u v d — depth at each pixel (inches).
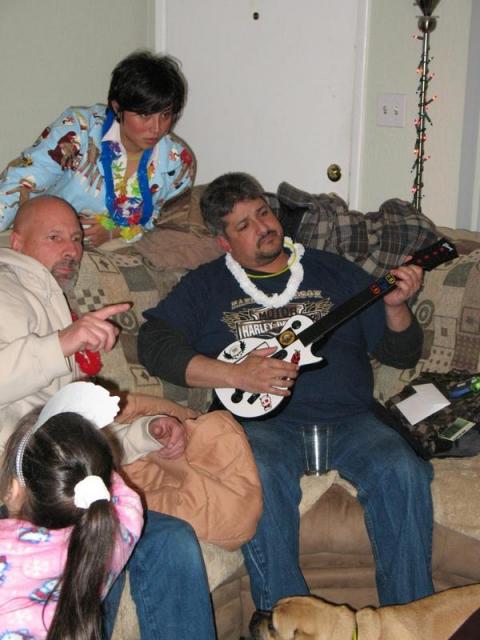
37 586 47.6
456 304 92.4
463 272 93.1
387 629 60.3
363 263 98.5
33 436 47.3
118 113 94.9
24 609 47.4
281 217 100.7
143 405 80.3
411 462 76.2
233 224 86.4
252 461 72.9
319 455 80.9
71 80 137.1
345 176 138.3
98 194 99.2
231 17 142.9
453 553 78.0
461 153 124.9
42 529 47.7
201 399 92.8
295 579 73.0
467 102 122.1
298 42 137.3
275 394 81.1
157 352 84.6
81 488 45.4
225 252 94.4
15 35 126.5
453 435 82.0
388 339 87.0
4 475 50.3
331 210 101.0
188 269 96.1
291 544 74.5
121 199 100.5
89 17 137.2
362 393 86.1
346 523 78.5
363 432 81.9
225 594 79.4
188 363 82.7
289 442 80.9
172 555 64.5
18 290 69.4
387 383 95.3
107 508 45.7
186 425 74.5
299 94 139.4
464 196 125.6
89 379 74.6
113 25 142.1
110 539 46.1
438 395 86.5
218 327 87.5
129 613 67.4
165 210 107.3
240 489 71.2
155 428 70.2
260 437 79.9
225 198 86.2
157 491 72.7
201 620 64.5
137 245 97.1
